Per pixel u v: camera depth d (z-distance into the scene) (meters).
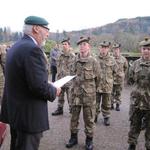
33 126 3.30
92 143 5.62
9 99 3.34
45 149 5.52
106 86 7.15
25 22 3.36
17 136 3.41
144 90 5.06
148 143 5.25
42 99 3.33
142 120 5.33
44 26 3.35
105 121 7.24
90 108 5.47
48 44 16.95
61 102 8.07
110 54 7.92
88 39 5.57
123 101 10.27
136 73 5.10
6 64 3.38
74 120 5.68
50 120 7.52
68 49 7.89
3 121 3.50
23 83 3.25
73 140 5.73
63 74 7.86
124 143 5.98
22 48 3.21
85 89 5.44
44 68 3.22
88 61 5.47
